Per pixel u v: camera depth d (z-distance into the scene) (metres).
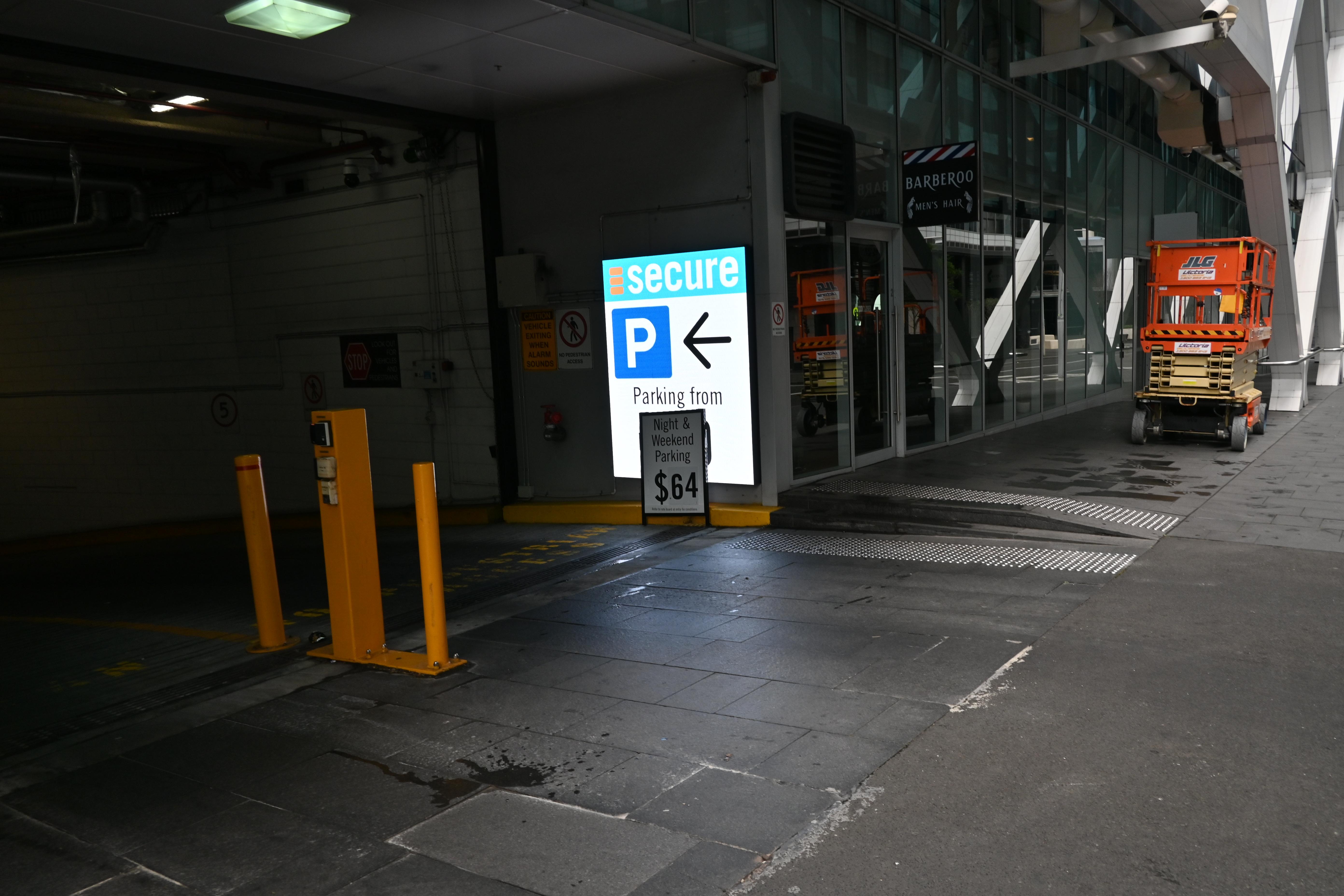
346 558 5.82
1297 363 15.83
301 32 7.46
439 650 5.63
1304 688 4.67
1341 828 3.40
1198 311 12.16
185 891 3.37
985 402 14.48
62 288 15.27
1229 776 3.81
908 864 3.28
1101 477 10.16
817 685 5.02
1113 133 19.39
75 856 3.67
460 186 11.60
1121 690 4.73
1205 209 27.44
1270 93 14.72
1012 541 8.04
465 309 11.84
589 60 8.70
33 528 16.20
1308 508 8.39
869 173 11.30
